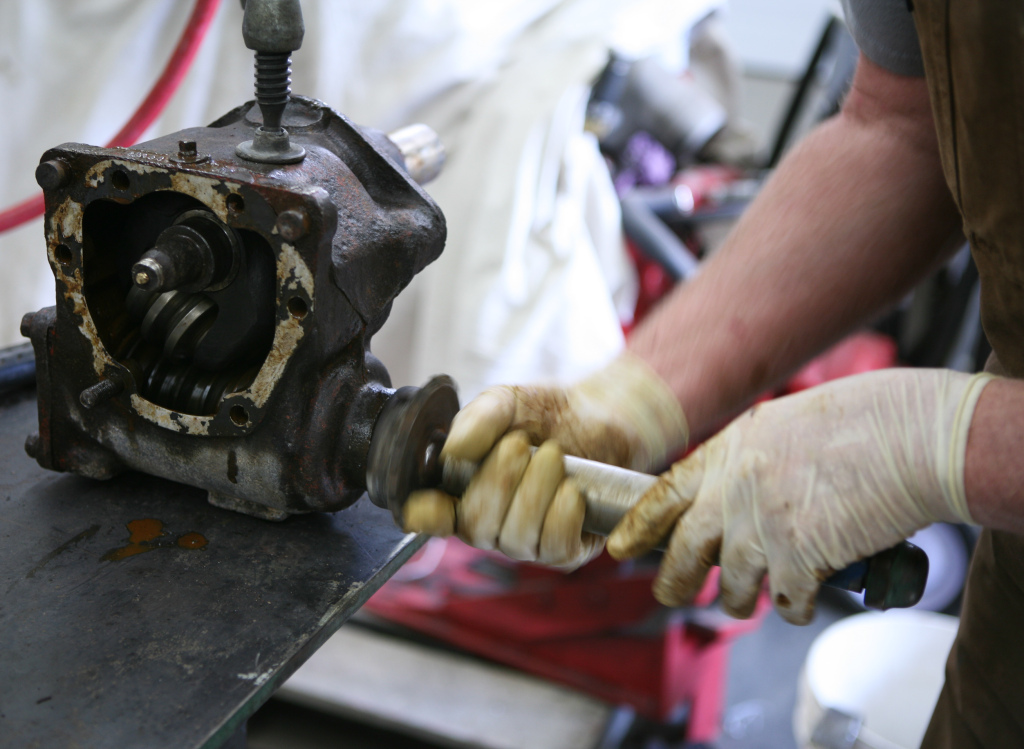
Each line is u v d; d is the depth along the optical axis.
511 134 1.49
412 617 1.83
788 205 0.76
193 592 0.61
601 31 1.58
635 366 0.74
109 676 0.53
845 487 0.55
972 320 1.85
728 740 1.76
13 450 0.76
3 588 0.59
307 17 1.41
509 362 1.48
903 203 0.74
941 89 0.56
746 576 0.59
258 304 0.62
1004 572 0.70
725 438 0.59
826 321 0.75
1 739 0.49
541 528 0.59
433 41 1.50
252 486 0.64
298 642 0.57
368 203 0.66
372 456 0.61
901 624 1.46
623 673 1.65
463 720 1.67
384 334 1.58
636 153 1.81
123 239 0.65
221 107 1.43
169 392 0.66
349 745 1.61
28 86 1.29
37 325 0.66
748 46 3.13
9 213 0.89
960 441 0.52
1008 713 0.70
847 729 1.18
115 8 1.29
